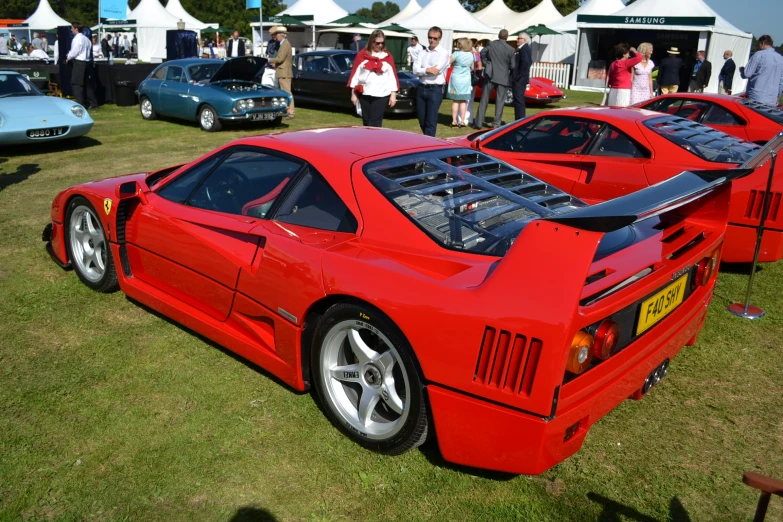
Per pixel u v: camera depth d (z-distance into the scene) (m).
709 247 2.88
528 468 2.21
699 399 3.21
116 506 2.37
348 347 2.78
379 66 8.24
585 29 24.42
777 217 4.57
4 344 3.54
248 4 19.73
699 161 4.73
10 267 4.68
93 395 3.06
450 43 25.11
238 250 3.09
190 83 11.95
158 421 2.88
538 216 2.80
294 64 15.00
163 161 8.77
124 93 14.84
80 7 78.56
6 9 77.44
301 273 2.72
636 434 2.91
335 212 2.85
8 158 8.86
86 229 4.19
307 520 2.33
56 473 2.53
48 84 14.34
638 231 2.83
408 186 2.84
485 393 2.21
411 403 2.46
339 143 3.20
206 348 3.56
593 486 2.55
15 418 2.86
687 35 23.56
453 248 2.54
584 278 2.05
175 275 3.49
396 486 2.51
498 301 2.17
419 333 2.32
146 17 32.94
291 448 2.72
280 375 2.99
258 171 3.22
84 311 3.98
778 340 3.89
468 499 2.45
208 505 2.39
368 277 2.49
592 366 2.30
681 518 2.39
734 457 2.76
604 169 5.06
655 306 2.57
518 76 11.78
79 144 10.02
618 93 10.58
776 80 10.22
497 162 3.33
